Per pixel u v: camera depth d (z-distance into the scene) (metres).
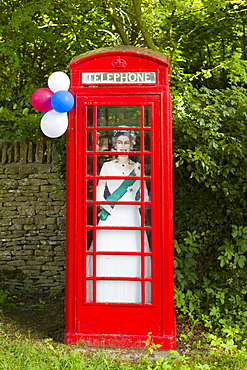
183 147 5.73
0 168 6.68
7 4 7.25
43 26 7.71
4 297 6.15
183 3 6.67
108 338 4.41
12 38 6.83
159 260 4.43
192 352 4.43
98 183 4.50
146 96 4.39
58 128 4.35
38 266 6.59
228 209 5.81
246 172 5.62
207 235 5.88
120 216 4.50
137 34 7.94
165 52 7.37
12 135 7.30
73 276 4.50
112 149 4.47
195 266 5.88
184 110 5.60
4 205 6.66
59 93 4.23
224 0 6.83
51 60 8.05
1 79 7.59
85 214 4.49
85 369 3.84
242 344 4.64
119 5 7.74
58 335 4.77
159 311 4.41
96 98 4.44
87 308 4.48
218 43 8.33
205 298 5.69
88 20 7.72
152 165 4.42
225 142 5.66
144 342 4.33
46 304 6.09
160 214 4.43
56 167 6.53
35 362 3.97
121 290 4.51
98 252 4.50
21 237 6.63
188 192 5.91
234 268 5.51
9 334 4.79
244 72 7.17
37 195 6.59
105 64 4.43
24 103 8.02
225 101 5.52
